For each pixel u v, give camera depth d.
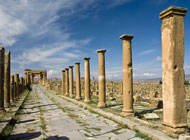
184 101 5.63
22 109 12.39
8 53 12.92
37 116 9.76
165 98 5.88
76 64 18.16
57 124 7.76
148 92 25.08
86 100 14.85
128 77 8.73
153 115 8.88
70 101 17.38
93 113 10.45
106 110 10.54
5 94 12.35
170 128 5.54
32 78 78.56
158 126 6.55
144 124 6.86
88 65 15.34
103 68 12.15
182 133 5.39
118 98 16.88
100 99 11.79
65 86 23.98
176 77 5.56
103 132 6.38
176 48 5.60
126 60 8.82
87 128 6.99
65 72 24.14
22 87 29.45
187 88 29.97
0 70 10.02
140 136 5.75
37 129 6.91
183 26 5.75
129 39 8.90
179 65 5.63
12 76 16.28
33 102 16.92
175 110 5.47
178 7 5.61
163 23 6.00
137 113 9.33
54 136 5.93
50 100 18.69
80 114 10.20
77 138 5.70
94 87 32.62
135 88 35.09
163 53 6.01
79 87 17.94
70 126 7.34
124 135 5.96
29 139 5.65
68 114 10.16
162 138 5.07
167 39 5.80
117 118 8.05
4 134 5.81
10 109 11.27
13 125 7.58
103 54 12.34
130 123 7.03
